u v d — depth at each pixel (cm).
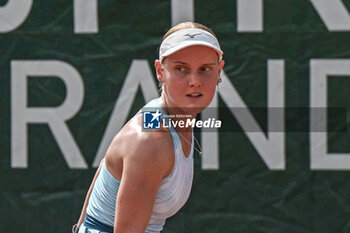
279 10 1441
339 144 1438
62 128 1502
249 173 1467
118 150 686
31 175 1518
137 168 659
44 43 1499
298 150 1450
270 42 1446
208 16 1455
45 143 1511
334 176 1445
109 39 1483
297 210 1459
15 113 1512
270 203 1465
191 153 747
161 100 731
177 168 694
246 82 1453
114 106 1487
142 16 1473
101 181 746
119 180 712
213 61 682
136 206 667
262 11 1445
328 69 1432
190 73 677
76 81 1493
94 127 1494
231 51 1452
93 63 1489
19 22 1502
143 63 1476
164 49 683
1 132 1520
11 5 1502
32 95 1508
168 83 685
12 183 1524
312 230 1455
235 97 1457
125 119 1484
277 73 1445
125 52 1480
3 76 1511
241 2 1446
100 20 1484
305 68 1438
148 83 1475
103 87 1488
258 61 1448
